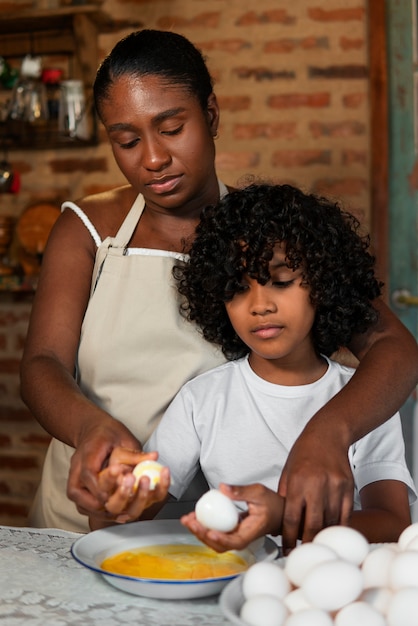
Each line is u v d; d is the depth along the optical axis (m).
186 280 1.30
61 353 1.30
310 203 1.27
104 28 3.01
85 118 2.94
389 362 1.18
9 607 0.88
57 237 1.40
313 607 0.74
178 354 1.34
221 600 0.76
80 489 0.99
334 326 1.27
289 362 1.29
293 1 2.86
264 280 1.17
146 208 1.39
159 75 1.22
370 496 1.22
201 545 1.01
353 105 2.85
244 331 1.22
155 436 1.30
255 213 1.21
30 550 1.07
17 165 3.10
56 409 1.14
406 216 2.83
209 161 1.29
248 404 1.30
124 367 1.33
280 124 2.89
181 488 1.29
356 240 1.34
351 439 1.03
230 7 2.90
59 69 3.03
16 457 3.12
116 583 0.91
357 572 0.74
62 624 0.83
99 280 1.36
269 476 1.28
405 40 2.79
